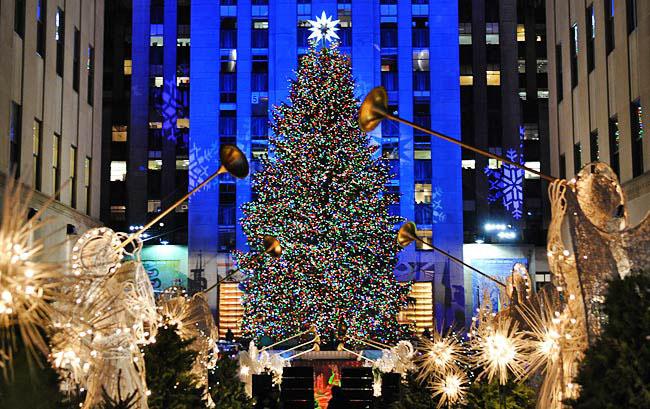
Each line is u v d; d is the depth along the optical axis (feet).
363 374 67.46
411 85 164.04
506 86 172.35
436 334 46.60
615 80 87.40
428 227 159.74
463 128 170.50
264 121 161.99
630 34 82.79
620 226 28.30
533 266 163.43
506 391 35.09
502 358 32.94
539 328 34.32
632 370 19.80
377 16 166.30
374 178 116.88
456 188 161.07
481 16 174.50
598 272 24.71
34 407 18.60
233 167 31.68
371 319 114.11
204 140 160.97
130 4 176.04
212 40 164.25
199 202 159.02
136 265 31.89
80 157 106.83
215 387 47.57
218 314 155.12
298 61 163.02
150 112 169.58
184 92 170.19
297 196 114.21
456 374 44.47
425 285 157.17
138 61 170.81
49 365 19.48
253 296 120.47
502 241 165.27
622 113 85.05
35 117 89.04
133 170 167.63
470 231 166.61
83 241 31.27
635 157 82.23
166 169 167.43
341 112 117.50
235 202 159.33
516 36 174.40
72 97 103.55
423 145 162.40
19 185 14.15
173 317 39.86
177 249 160.15
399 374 60.54
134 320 31.45
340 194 113.80
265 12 165.37
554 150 112.78
